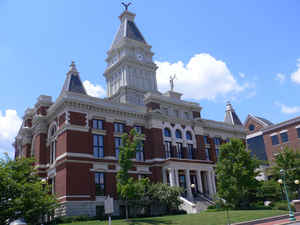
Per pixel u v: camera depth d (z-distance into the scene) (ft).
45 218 138.31
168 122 176.76
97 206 136.46
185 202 141.59
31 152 173.17
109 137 151.12
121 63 222.07
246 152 137.39
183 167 160.66
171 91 193.77
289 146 233.35
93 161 140.97
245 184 131.23
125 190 110.22
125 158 116.67
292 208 132.87
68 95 146.10
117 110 158.20
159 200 134.92
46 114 166.71
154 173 159.43
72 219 118.01
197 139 187.01
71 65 166.61
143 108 171.73
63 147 137.90
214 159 195.31
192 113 193.77
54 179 143.84
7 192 91.35
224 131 212.64
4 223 89.76
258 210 127.34
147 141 166.61
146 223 101.19
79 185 132.87
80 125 143.13
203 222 99.04
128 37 229.66
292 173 156.35
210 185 169.17
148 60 234.38
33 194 95.50
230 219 101.35
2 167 96.53
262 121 263.29
